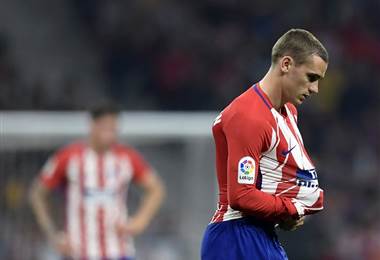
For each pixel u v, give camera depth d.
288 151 16.48
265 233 16.98
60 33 60.56
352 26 62.09
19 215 32.78
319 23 62.16
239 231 16.91
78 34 60.94
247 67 59.28
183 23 61.00
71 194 29.33
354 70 59.91
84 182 29.25
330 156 54.88
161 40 59.91
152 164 34.38
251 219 16.97
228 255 16.92
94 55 60.12
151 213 29.52
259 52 60.34
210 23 61.75
